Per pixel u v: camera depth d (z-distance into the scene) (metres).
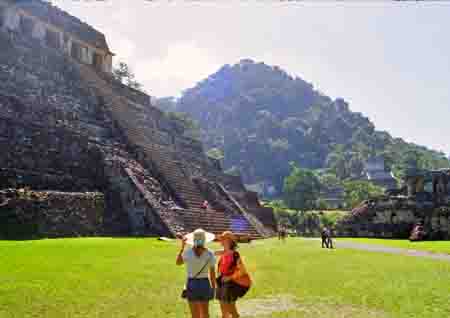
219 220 33.06
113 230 26.30
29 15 39.16
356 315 9.35
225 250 8.40
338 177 142.50
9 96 28.23
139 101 45.62
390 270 16.14
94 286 11.17
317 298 10.95
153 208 26.52
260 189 169.50
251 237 35.78
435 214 39.16
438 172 42.62
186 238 7.89
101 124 34.75
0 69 30.53
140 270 13.66
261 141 196.50
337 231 43.75
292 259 19.53
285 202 97.00
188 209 30.73
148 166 33.31
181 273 13.53
